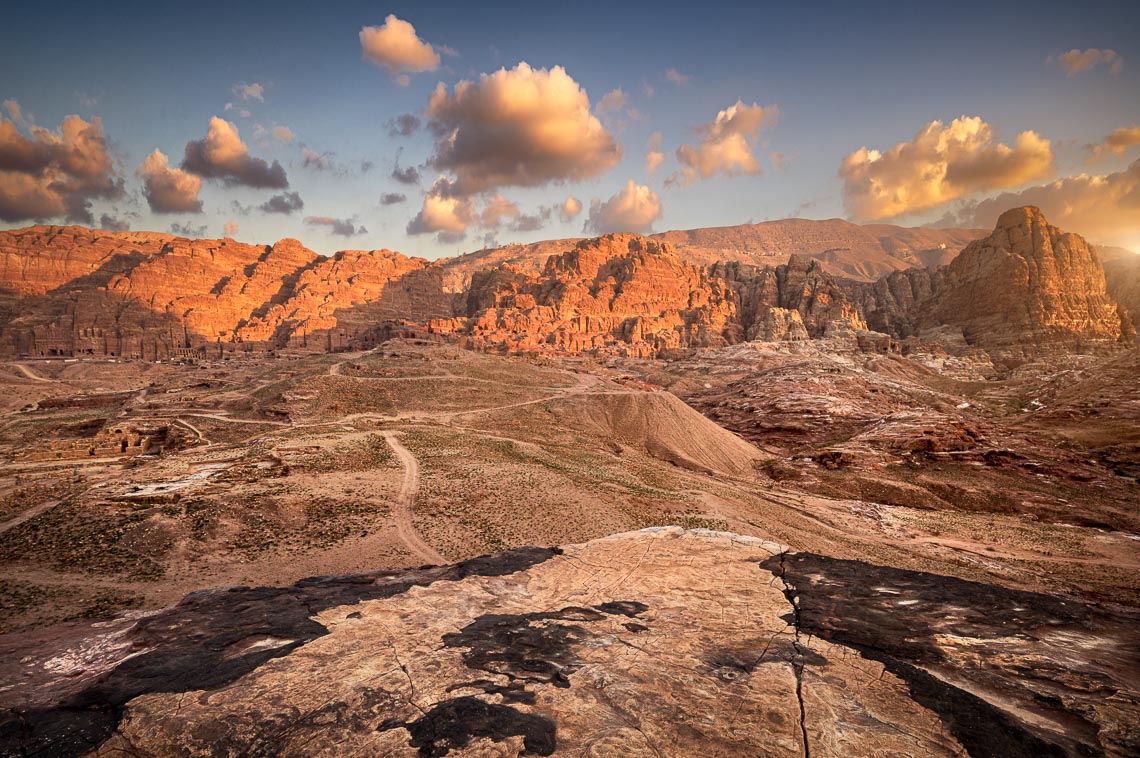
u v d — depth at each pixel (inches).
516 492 2246.6
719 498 2704.2
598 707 292.5
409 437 3144.7
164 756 265.9
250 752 263.6
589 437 4119.1
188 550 1488.7
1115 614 393.7
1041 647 342.3
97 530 1530.5
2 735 285.7
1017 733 252.1
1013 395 5974.4
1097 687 290.2
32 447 2896.2
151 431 3363.7
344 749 260.7
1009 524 2736.2
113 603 1218.6
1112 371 4972.9
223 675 339.9
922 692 294.8
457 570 571.5
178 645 394.3
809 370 5816.9
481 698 303.0
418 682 325.7
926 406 5344.5
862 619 401.7
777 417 4798.2
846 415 4534.9
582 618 427.8
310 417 4124.0
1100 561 2223.2
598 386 5792.3
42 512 1679.4
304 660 359.3
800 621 403.5
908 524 2679.6
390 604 473.1
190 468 2161.7
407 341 7037.4
